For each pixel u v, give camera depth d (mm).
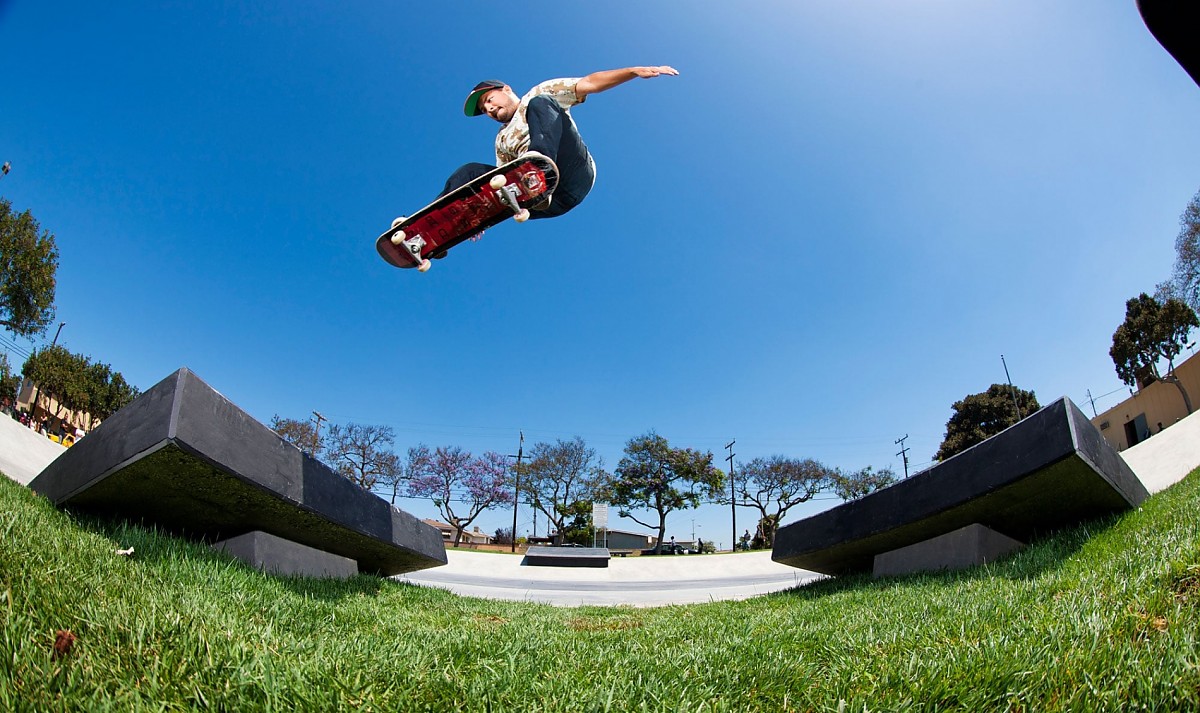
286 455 4527
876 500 6066
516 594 12695
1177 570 2777
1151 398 28625
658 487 42344
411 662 2152
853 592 5270
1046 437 4719
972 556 5367
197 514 4426
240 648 1913
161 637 1953
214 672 1724
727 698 1944
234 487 4148
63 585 2293
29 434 12336
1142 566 3055
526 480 43406
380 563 6590
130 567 3053
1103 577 3152
